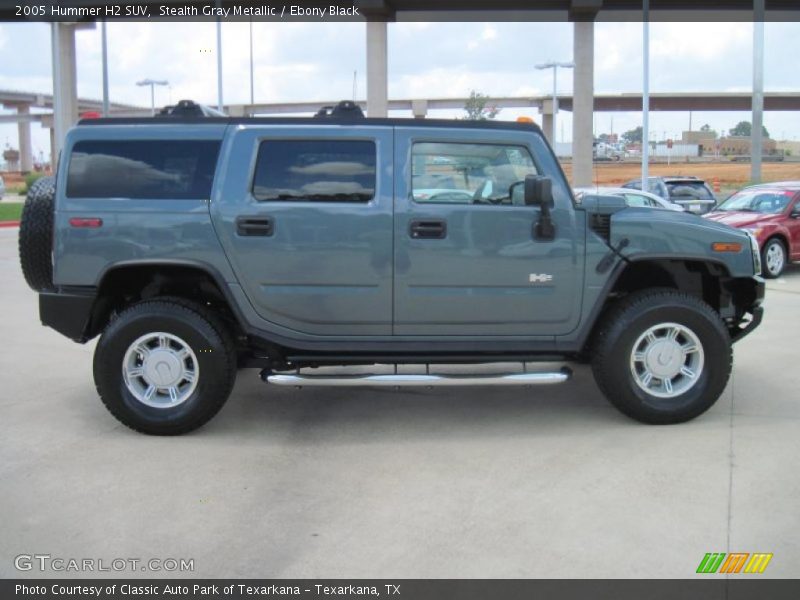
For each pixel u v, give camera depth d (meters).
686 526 3.95
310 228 5.27
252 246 5.26
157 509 4.21
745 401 6.15
